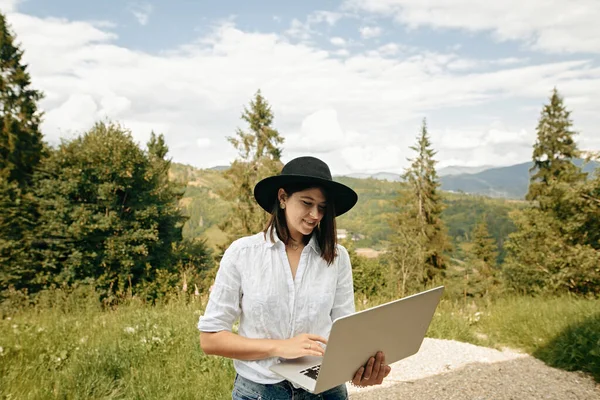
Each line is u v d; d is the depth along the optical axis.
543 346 6.67
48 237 25.31
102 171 26.45
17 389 4.04
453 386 5.08
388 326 1.65
